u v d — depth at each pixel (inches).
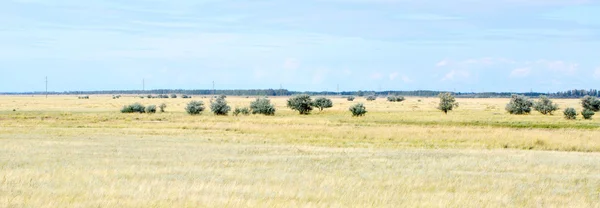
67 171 791.1
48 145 1273.4
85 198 569.6
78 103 5905.5
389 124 2453.2
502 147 1486.2
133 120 2625.5
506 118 3139.8
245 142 1503.4
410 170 892.0
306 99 3789.4
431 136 1740.9
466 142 1594.5
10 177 714.2
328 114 3683.6
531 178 811.4
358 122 2623.0
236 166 915.4
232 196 590.9
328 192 641.6
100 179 717.9
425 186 711.7
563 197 640.4
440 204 571.5
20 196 566.3
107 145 1302.9
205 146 1326.3
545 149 1453.0
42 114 3206.2
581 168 950.4
